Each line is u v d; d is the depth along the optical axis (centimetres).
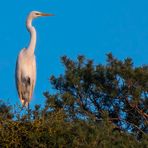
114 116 1888
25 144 1368
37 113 1391
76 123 1389
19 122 1368
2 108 1541
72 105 1817
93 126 1390
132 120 1870
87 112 1823
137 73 1858
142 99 1869
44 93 1838
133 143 1416
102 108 1902
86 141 1355
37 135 1358
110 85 1898
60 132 1367
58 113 1391
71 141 1362
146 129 1828
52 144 1367
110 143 1379
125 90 1867
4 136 1355
